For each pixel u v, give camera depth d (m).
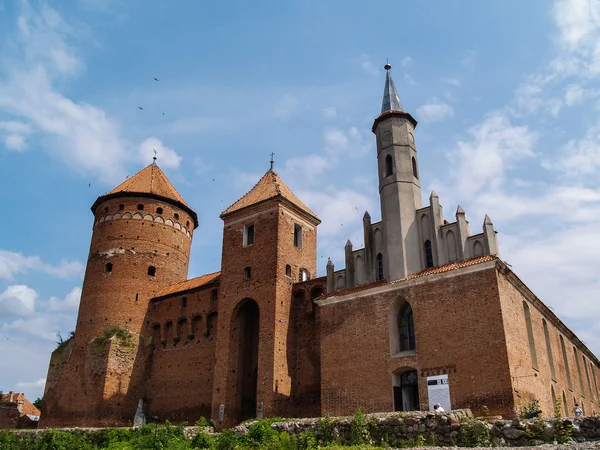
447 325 28.91
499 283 28.11
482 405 26.30
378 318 31.94
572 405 38.34
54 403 49.59
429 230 33.78
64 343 54.56
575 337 43.34
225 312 42.72
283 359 38.97
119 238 53.25
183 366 46.84
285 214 43.81
